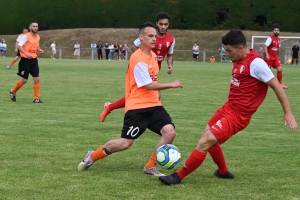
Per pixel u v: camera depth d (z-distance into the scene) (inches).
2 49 2393.0
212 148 281.6
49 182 274.5
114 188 264.7
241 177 293.4
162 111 301.7
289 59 2151.8
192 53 2581.2
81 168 302.8
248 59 267.4
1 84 880.3
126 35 2758.4
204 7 2778.1
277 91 262.2
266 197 252.5
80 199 244.1
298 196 255.0
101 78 1066.1
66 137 410.3
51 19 2898.6
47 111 560.4
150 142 398.3
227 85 938.7
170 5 2819.9
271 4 2647.6
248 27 2682.1
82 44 2733.8
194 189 265.6
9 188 261.6
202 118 527.8
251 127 479.8
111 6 2893.7
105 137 412.8
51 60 2138.3
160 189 264.2
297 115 562.6
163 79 1083.9
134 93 297.9
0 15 2849.4
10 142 385.1
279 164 328.5
